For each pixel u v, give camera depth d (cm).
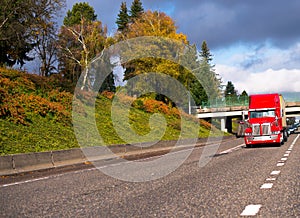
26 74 3481
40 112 2833
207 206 732
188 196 852
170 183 1082
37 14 3588
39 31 3697
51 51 5556
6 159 1477
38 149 2152
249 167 1452
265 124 2980
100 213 701
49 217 682
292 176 1129
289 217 621
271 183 1003
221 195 849
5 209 759
